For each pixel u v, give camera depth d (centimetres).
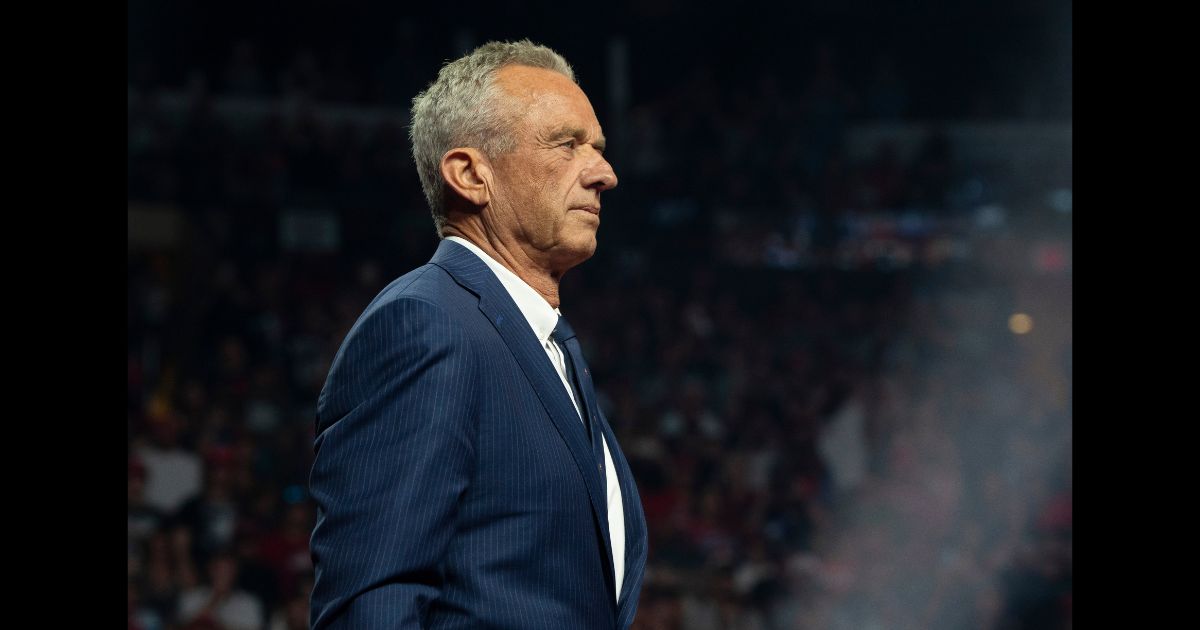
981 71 1359
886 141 1293
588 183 174
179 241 1079
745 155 1250
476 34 1364
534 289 175
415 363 151
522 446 156
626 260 1147
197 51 1266
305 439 836
